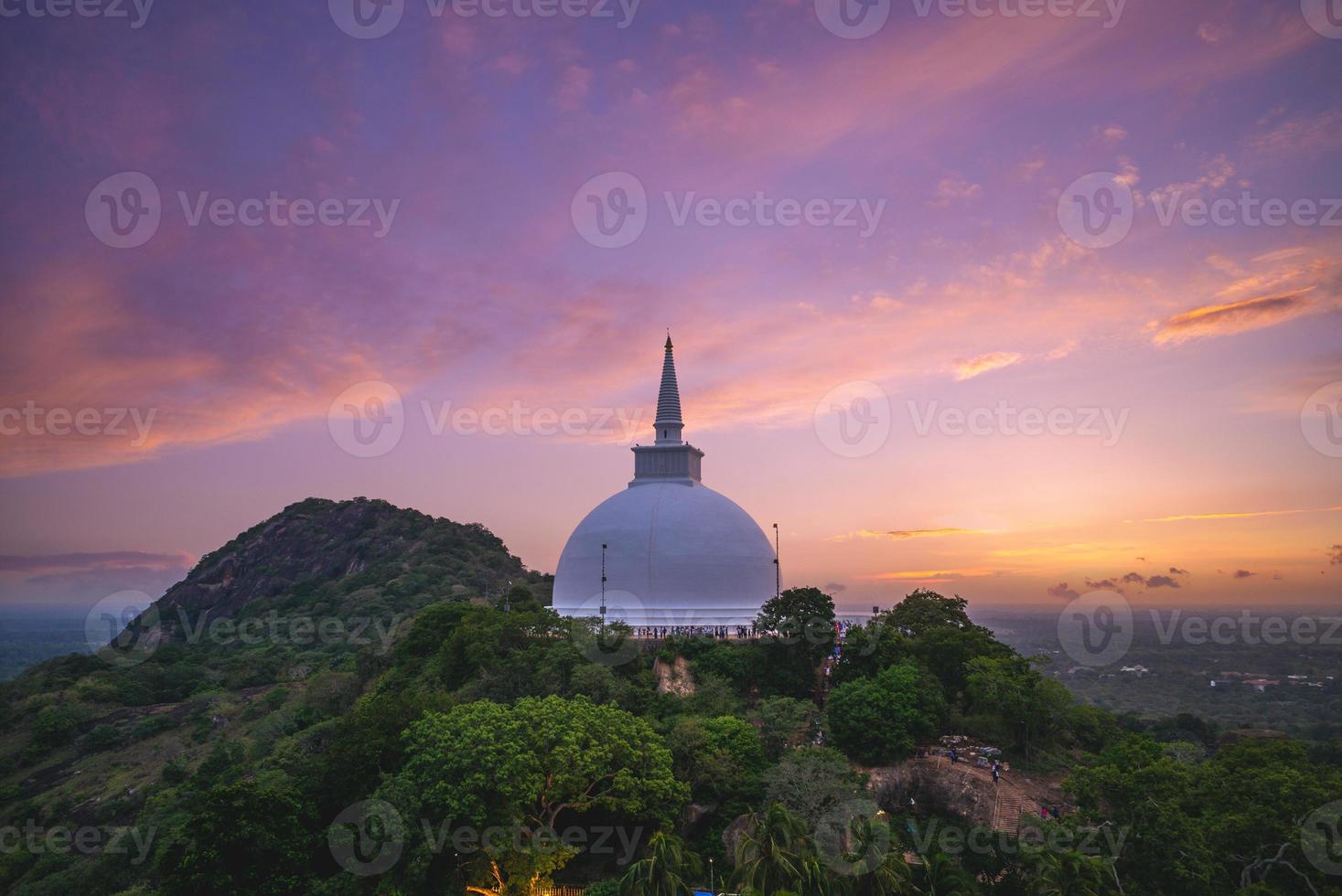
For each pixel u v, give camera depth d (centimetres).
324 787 7775
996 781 8356
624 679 9481
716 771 7881
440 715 7950
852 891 6075
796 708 8938
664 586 11525
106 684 15238
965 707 9931
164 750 12588
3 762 12825
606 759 7388
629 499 12400
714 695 9350
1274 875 6681
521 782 7062
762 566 12138
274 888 6706
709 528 11944
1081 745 9738
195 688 15375
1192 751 8794
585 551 12075
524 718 7662
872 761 8562
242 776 10275
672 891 5866
